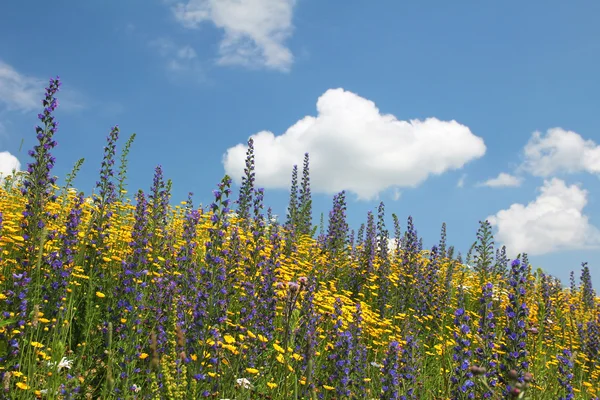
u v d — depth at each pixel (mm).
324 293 8586
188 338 4871
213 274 5180
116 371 4789
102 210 7605
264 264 6402
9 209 8703
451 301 10852
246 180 12055
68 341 5488
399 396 5301
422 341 8047
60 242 6324
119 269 7297
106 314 5625
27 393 4059
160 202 9562
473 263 13586
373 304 10172
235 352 5051
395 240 13695
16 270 5816
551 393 6527
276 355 5648
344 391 5379
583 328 9305
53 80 6930
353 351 5887
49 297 5453
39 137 6746
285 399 3678
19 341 4609
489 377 4926
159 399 4391
